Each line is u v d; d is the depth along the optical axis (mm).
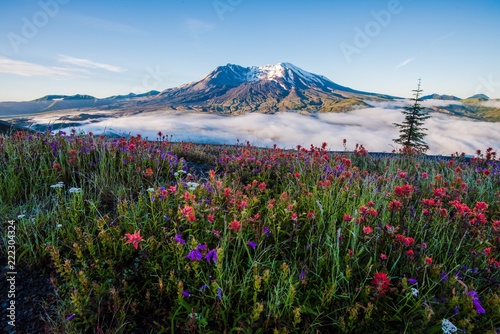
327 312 2438
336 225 3596
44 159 5031
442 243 3006
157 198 3785
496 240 3074
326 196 4250
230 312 2447
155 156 5844
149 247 2889
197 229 3178
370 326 2312
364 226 3195
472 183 5617
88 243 2789
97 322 2354
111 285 2607
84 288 2346
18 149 5234
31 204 3934
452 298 2270
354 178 5066
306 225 3600
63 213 3508
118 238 3117
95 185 4355
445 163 7891
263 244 3209
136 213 3488
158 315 2479
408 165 7855
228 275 2611
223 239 2947
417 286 2545
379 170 7723
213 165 7316
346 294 2467
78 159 5039
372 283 2361
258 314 2172
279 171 6207
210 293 2502
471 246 3121
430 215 3457
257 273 2576
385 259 2781
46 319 2359
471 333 2191
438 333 2172
